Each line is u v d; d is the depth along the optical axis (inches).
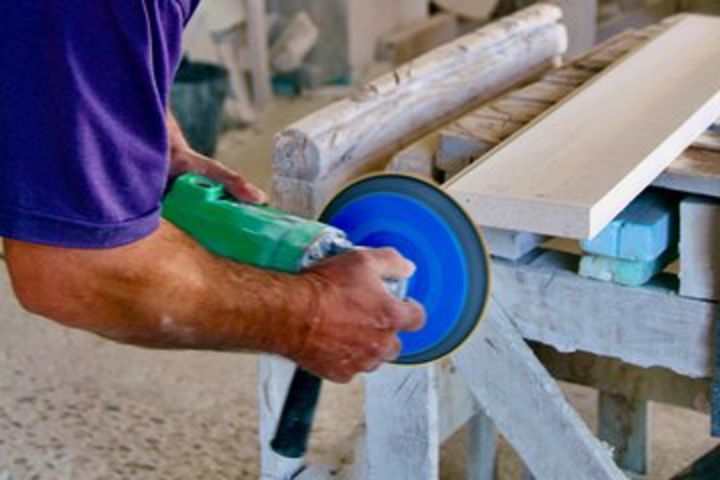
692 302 59.3
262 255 51.5
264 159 173.5
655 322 60.4
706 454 83.3
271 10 197.2
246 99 190.1
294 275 49.8
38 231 43.8
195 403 114.3
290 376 70.9
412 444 65.9
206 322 48.0
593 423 107.1
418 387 64.4
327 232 52.2
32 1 42.5
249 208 54.4
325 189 66.1
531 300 62.5
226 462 105.2
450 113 77.7
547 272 61.7
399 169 67.9
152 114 45.5
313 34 195.6
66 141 43.3
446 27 206.4
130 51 44.1
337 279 49.6
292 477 74.4
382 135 70.8
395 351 50.6
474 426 90.6
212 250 52.5
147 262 46.4
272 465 74.3
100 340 124.7
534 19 88.6
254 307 48.3
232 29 189.2
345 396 113.8
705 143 65.0
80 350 123.2
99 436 108.7
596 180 56.4
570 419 61.3
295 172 65.9
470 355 62.6
